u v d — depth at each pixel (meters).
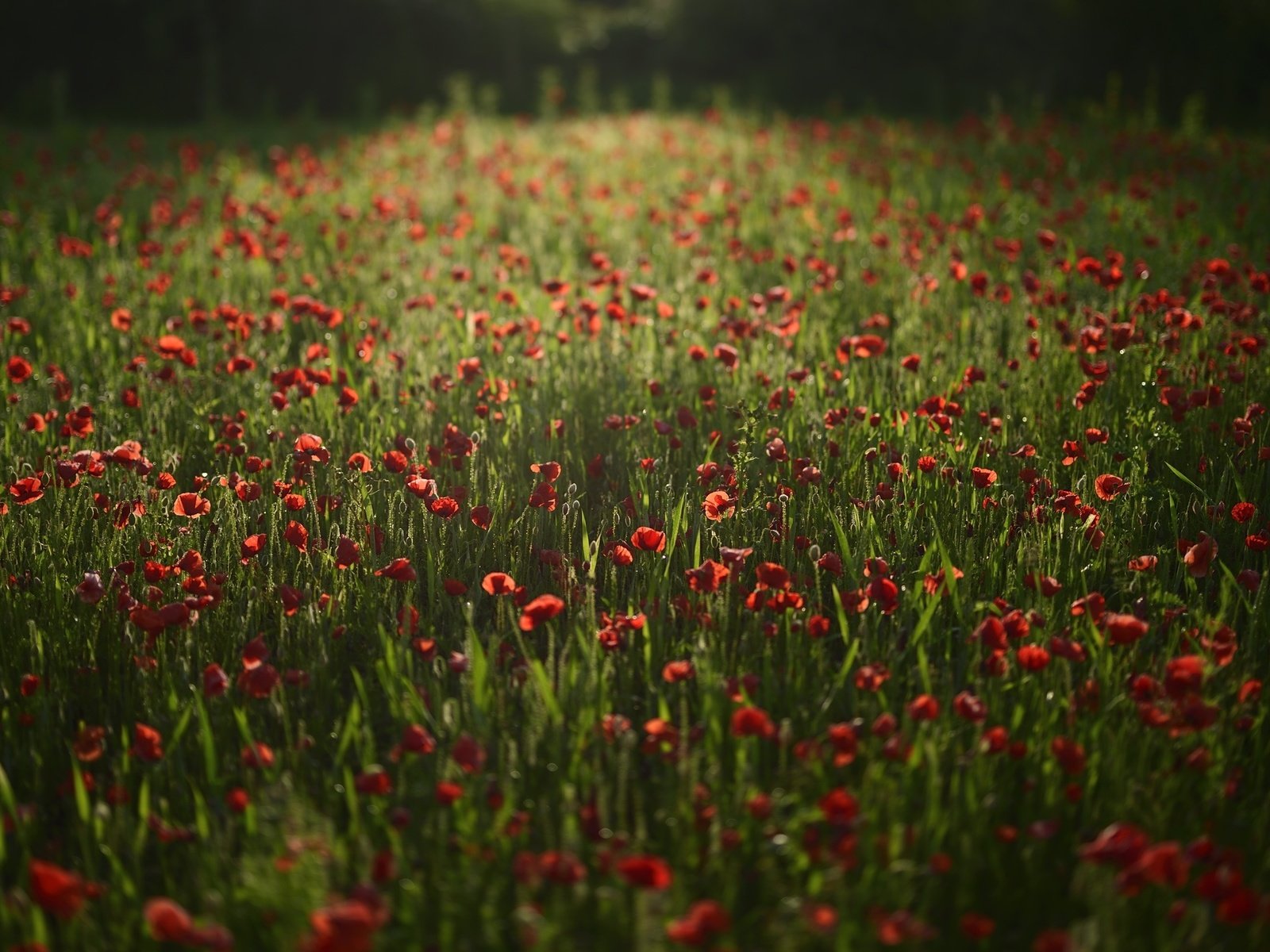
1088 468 3.72
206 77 21.62
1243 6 23.69
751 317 5.77
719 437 3.99
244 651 2.58
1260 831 2.26
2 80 22.59
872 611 3.02
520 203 9.56
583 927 2.05
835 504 3.68
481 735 2.56
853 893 2.00
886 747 2.29
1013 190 9.55
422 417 4.41
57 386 4.46
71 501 3.61
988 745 2.37
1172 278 6.32
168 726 2.68
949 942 2.07
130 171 11.81
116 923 2.12
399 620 3.02
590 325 5.11
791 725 2.63
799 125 16.86
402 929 2.06
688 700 2.80
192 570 3.01
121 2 23.31
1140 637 2.46
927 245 7.14
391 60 24.83
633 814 2.45
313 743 2.58
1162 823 2.29
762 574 2.72
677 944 1.93
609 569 3.23
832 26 26.33
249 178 10.98
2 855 2.26
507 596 3.13
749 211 8.85
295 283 6.86
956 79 24.80
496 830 2.23
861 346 4.57
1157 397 4.29
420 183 11.03
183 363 4.91
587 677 2.71
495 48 26.34
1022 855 2.24
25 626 3.08
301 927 1.96
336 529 3.42
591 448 4.25
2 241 7.93
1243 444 3.68
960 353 5.22
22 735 2.70
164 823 2.37
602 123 17.22
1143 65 24.12
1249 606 2.96
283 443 4.23
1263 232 7.79
